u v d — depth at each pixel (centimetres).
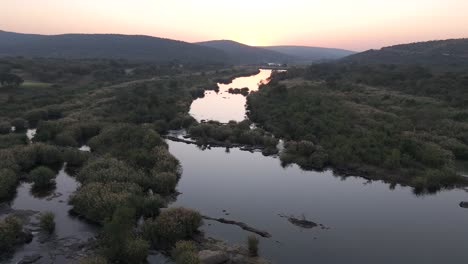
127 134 6234
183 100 10844
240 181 5144
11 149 5409
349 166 5700
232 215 4084
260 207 4325
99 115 8200
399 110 8781
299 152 6191
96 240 3391
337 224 3981
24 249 3241
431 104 9206
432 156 5697
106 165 4822
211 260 3066
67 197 4359
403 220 4128
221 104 11319
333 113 8244
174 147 6750
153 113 8450
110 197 3800
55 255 3164
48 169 4766
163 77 16225
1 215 3834
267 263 3147
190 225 3572
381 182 5288
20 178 4866
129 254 2998
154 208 3872
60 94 10531
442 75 12331
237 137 7156
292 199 4591
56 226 3650
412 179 5234
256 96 11450
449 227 3997
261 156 6356
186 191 4719
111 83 13238
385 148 5994
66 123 7219
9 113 8225
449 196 4859
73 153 5478
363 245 3575
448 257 3428
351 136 6588
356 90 11600
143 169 4941
